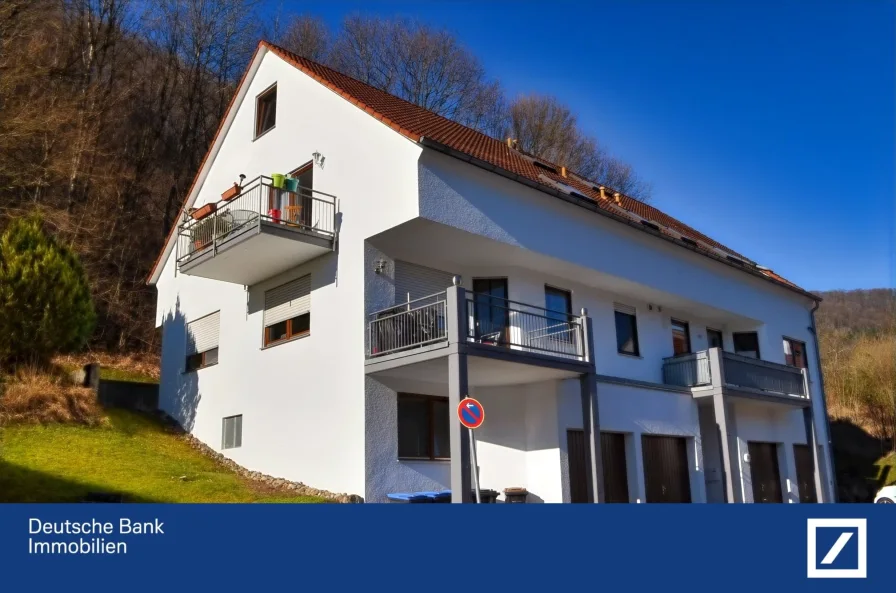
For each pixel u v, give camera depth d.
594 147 46.78
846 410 35.41
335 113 16.23
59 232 25.41
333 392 14.89
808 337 26.62
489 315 16.61
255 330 17.56
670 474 18.28
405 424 14.92
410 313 14.16
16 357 16.55
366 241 14.88
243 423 17.28
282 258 16.11
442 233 14.68
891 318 43.84
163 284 22.19
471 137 19.78
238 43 38.28
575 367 14.85
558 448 15.38
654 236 19.41
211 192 20.47
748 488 20.62
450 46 41.56
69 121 26.50
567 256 16.81
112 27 32.03
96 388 17.69
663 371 20.48
